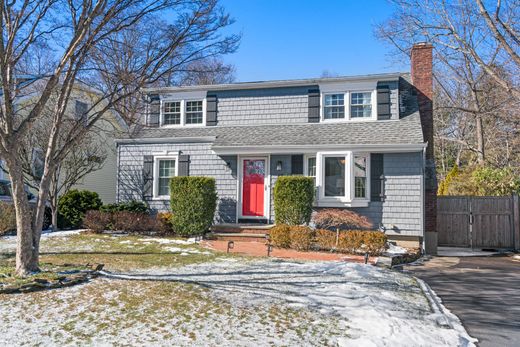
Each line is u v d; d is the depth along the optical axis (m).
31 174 13.70
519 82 17.50
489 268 9.98
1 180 14.58
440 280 8.37
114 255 9.37
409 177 12.32
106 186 19.50
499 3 13.65
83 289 6.12
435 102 27.45
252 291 6.26
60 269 7.28
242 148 13.18
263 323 4.83
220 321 4.85
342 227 12.54
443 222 14.67
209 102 15.52
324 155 12.69
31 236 7.00
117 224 13.18
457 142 25.58
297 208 11.81
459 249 14.05
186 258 9.17
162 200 14.45
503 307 6.28
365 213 12.59
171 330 4.52
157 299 5.65
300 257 9.77
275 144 12.98
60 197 15.22
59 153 7.50
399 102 14.48
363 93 14.15
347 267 8.34
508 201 14.06
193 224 12.38
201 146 14.30
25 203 6.92
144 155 14.80
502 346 4.62
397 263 10.09
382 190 12.49
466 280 8.38
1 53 6.39
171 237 12.61
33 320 4.76
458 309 6.14
